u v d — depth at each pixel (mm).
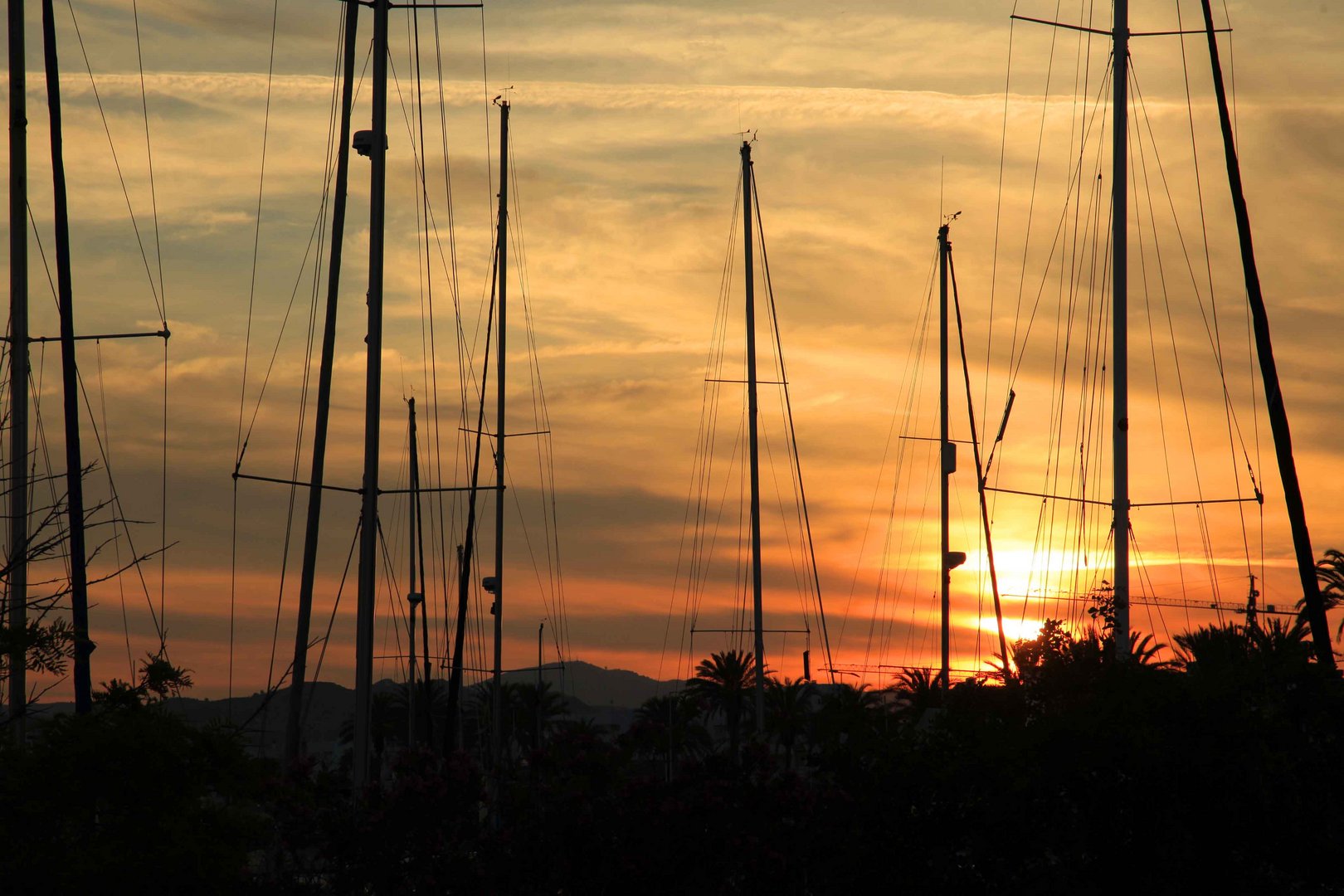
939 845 27297
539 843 31000
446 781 31734
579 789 31484
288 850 32031
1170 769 25375
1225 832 25156
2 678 23109
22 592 27250
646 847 30797
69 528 24188
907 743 28359
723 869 31000
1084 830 26000
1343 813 24938
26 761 23141
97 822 23391
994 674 29531
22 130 36219
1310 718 25953
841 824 28641
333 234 43312
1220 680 25734
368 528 34312
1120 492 43750
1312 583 28359
